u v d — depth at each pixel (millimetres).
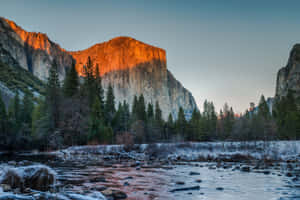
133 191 10547
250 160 27484
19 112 79438
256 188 11656
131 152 38000
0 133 61594
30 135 65438
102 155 36031
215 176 15898
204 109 137375
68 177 14359
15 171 9266
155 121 96750
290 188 11633
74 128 52688
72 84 67312
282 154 30750
